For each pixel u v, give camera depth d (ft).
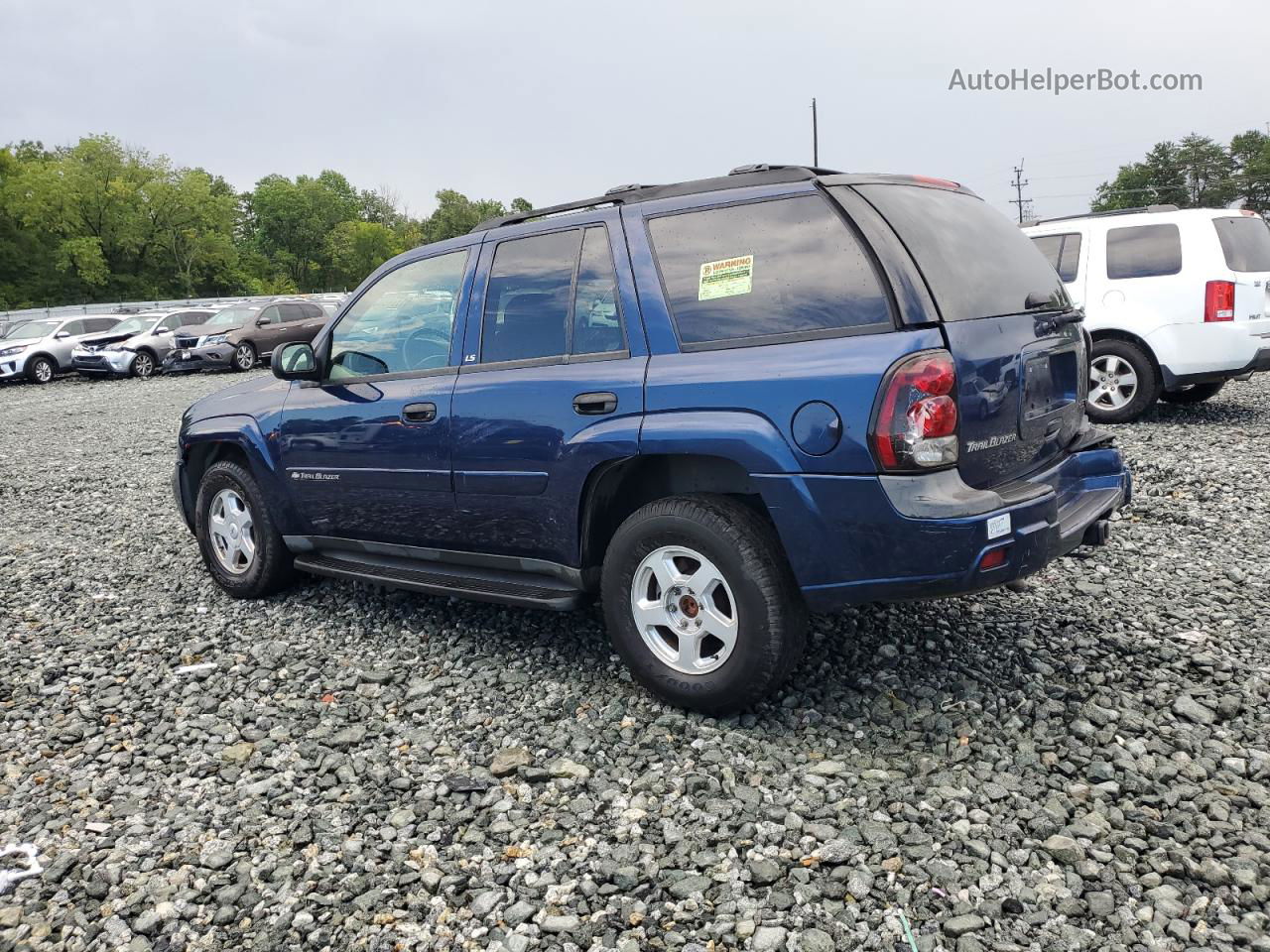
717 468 11.82
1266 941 7.59
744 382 10.98
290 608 17.31
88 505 28.48
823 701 12.09
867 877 8.65
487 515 13.61
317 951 8.23
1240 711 11.25
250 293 321.73
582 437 12.18
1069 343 12.73
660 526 11.57
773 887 8.66
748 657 11.12
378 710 12.85
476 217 452.35
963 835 9.21
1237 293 28.22
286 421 16.29
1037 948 7.72
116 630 16.67
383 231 390.01
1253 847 8.78
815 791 10.10
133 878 9.39
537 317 13.17
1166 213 29.37
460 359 13.97
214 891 9.14
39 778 11.50
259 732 12.43
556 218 13.41
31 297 262.47
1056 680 12.29
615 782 10.58
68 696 13.97
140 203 276.82
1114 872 8.58
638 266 12.19
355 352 15.52
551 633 15.12
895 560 10.37
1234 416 31.07
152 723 12.96
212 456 18.69
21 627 17.28
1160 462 24.27
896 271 10.46
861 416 10.25
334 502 15.84
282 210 367.25
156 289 284.00
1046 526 10.80
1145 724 11.02
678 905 8.50
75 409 58.65
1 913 8.93
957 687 12.23
